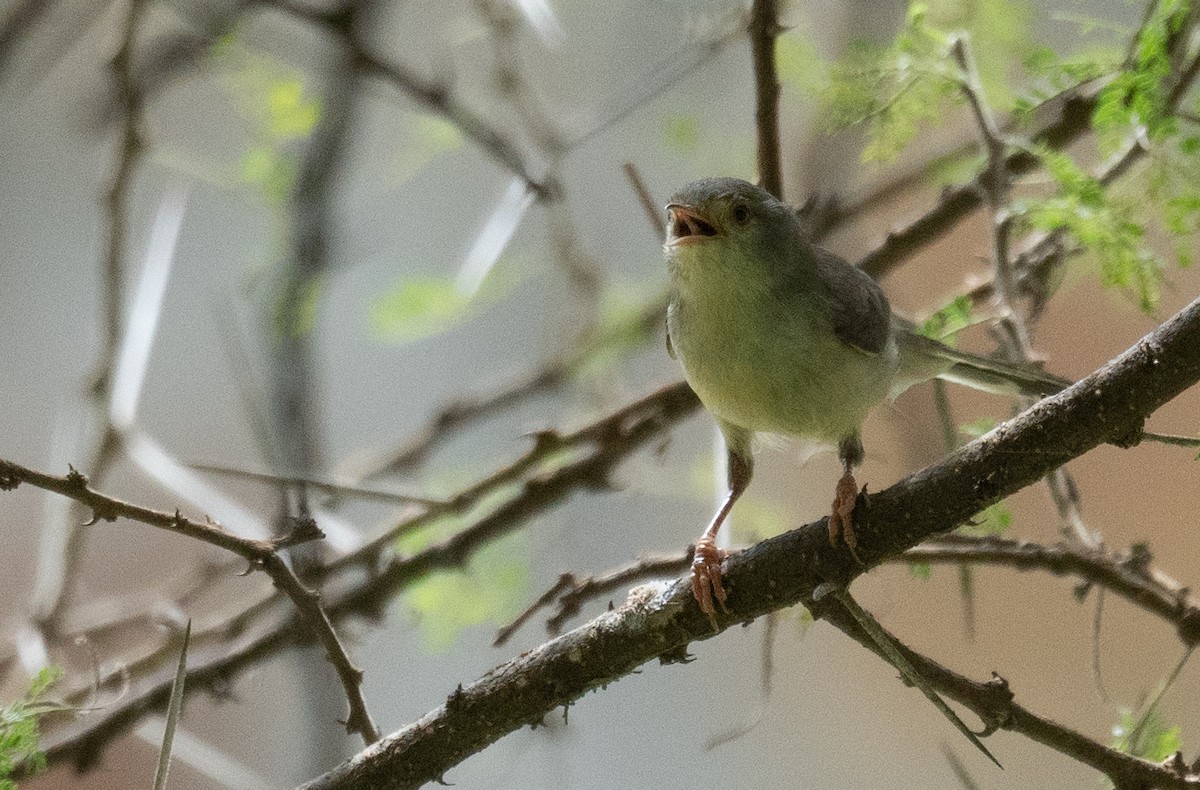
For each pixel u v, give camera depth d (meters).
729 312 7.38
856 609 5.26
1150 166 7.19
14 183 16.36
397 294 10.80
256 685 13.59
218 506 9.41
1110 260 6.73
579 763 16.27
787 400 7.47
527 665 5.58
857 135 9.88
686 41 10.20
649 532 13.85
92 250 17.34
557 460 10.63
